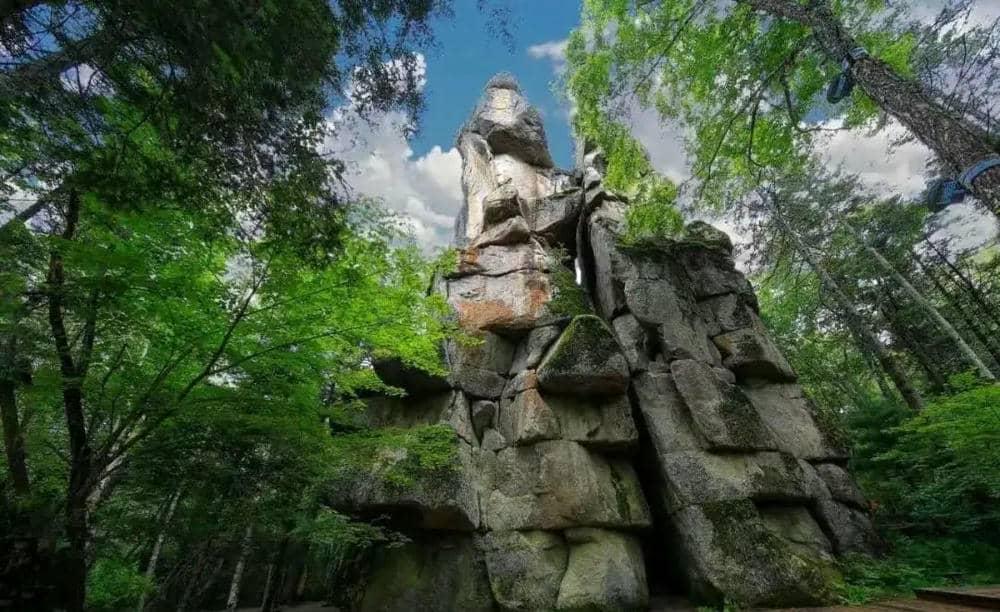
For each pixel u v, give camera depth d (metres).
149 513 5.68
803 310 20.69
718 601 9.06
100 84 3.46
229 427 5.54
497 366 13.30
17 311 4.46
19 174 3.90
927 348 18.52
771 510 10.47
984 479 9.90
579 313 13.71
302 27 3.68
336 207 4.70
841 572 9.36
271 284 5.49
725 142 11.52
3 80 3.00
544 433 11.31
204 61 3.33
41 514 4.68
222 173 4.05
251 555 8.02
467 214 19.86
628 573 9.75
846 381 21.69
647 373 12.41
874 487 13.19
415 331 7.63
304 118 4.16
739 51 10.18
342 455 7.20
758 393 12.48
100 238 5.11
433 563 10.34
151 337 5.32
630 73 11.34
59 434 6.00
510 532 10.43
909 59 8.91
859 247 18.11
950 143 5.93
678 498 10.40
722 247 15.13
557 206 18.39
